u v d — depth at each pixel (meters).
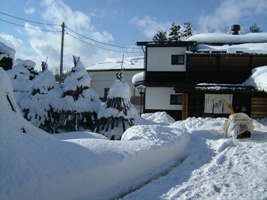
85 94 11.43
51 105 11.53
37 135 5.86
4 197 3.42
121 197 4.84
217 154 8.15
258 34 21.59
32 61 14.38
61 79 22.77
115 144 5.94
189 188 5.26
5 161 3.85
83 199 4.33
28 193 3.66
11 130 4.38
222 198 4.73
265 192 5.04
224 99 17.53
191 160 7.55
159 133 8.10
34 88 11.86
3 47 11.21
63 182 4.12
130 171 5.51
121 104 10.41
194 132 11.65
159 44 19.31
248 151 8.30
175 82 19.19
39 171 3.96
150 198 4.73
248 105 17.36
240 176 6.05
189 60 19.02
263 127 13.55
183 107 17.72
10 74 12.12
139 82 20.11
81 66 11.64
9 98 5.64
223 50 18.34
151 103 19.52
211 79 18.70
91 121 11.30
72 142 5.26
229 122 11.15
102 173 4.81
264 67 17.08
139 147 6.24
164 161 6.85
